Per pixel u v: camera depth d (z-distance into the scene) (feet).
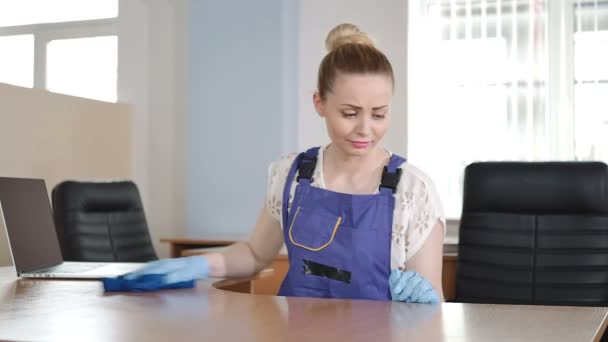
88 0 18.53
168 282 5.82
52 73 18.94
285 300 5.19
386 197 5.65
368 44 5.90
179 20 17.62
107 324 4.19
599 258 8.59
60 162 14.55
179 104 17.61
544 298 8.59
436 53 16.61
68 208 10.74
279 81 16.25
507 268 8.77
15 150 13.42
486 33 16.37
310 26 16.62
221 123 16.63
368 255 5.56
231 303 5.05
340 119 5.57
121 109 16.44
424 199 5.67
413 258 5.70
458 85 16.49
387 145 16.19
